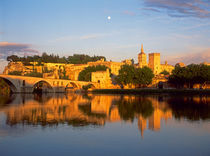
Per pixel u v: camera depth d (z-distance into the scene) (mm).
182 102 61906
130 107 50062
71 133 24812
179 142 21656
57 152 18766
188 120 32938
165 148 19891
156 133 25109
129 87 150250
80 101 68000
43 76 187375
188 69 124312
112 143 21312
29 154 18312
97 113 40094
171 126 28703
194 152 18906
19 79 107188
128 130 26453
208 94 101062
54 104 57125
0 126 28125
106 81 163125
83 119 33625
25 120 32312
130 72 142000
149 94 110812
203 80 119688
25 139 22422
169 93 111312
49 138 22797
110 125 29266
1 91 101312
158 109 45938
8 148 19703
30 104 56250
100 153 18562
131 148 19844
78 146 20344
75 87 165500
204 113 39875
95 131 25844
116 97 88500
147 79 137750
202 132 25562
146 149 19625
